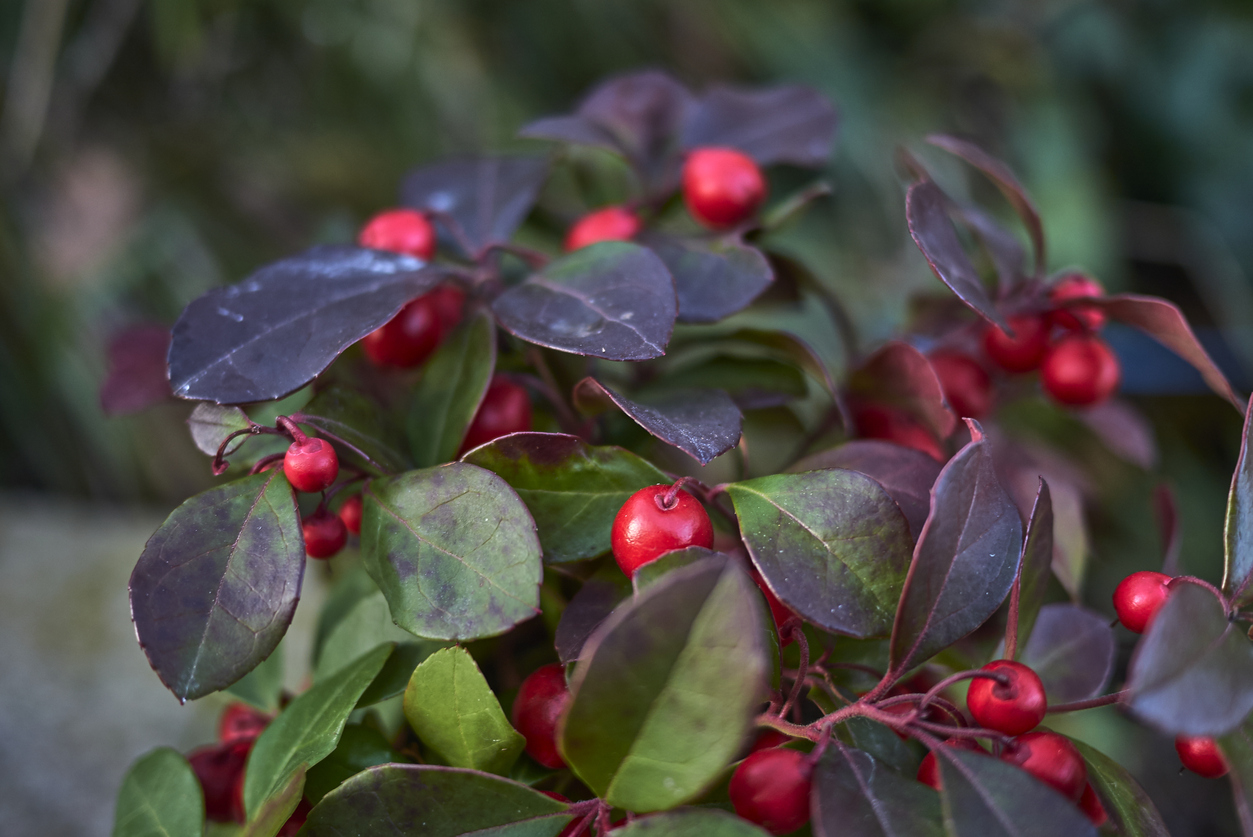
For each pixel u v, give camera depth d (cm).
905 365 26
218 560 23
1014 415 42
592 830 23
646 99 31
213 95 67
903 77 82
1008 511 24
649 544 23
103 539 49
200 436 25
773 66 78
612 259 25
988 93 82
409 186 30
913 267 68
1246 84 83
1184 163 84
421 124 69
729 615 21
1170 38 86
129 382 28
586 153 31
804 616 23
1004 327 24
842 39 81
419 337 27
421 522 24
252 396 24
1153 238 79
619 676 22
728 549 25
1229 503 23
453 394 25
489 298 26
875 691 23
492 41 72
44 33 58
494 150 68
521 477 24
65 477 63
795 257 28
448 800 23
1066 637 26
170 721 39
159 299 61
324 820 23
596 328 24
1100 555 55
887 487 25
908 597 23
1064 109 80
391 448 25
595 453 24
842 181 74
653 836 22
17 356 61
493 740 24
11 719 38
